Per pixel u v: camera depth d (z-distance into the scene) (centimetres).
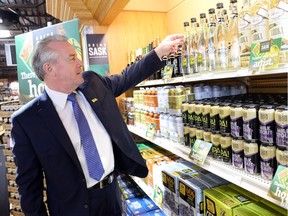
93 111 168
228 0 211
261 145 110
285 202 91
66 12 352
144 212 251
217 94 186
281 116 100
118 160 176
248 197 141
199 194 158
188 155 162
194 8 274
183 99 182
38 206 159
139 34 354
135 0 347
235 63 127
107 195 164
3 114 376
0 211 382
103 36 326
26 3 755
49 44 148
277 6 98
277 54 98
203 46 158
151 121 236
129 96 370
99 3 265
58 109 155
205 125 148
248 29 119
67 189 153
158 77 237
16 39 300
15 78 1956
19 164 151
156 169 227
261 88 187
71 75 149
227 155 131
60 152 149
